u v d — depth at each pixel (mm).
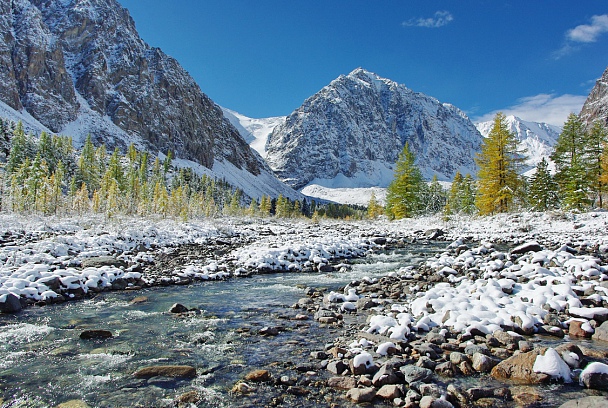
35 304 11305
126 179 79438
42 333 8789
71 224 27812
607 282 10445
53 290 12250
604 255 16641
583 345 7414
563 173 44156
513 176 39938
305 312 10805
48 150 81812
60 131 185500
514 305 9391
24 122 162000
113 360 7219
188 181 124062
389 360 6793
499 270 13984
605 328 7773
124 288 13883
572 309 8898
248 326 9414
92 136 192625
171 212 52750
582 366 6461
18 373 6609
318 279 16031
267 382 6258
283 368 6832
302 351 7660
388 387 5738
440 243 27578
